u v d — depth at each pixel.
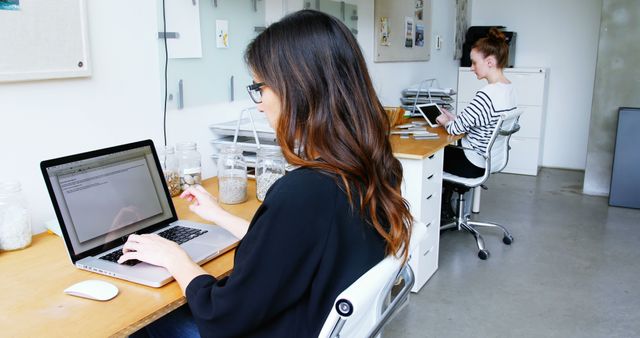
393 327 2.45
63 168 1.33
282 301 0.92
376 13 3.70
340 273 0.93
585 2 5.38
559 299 2.73
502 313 2.59
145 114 1.95
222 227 1.50
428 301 2.71
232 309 0.93
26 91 1.54
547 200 4.56
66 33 1.62
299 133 0.97
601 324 2.48
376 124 0.99
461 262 3.22
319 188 0.92
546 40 5.62
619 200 4.36
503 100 3.09
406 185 2.65
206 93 2.23
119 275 1.21
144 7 1.89
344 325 0.90
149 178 1.58
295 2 2.75
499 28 5.49
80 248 1.32
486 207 4.34
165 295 1.14
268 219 0.91
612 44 4.44
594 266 3.15
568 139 5.73
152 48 1.94
